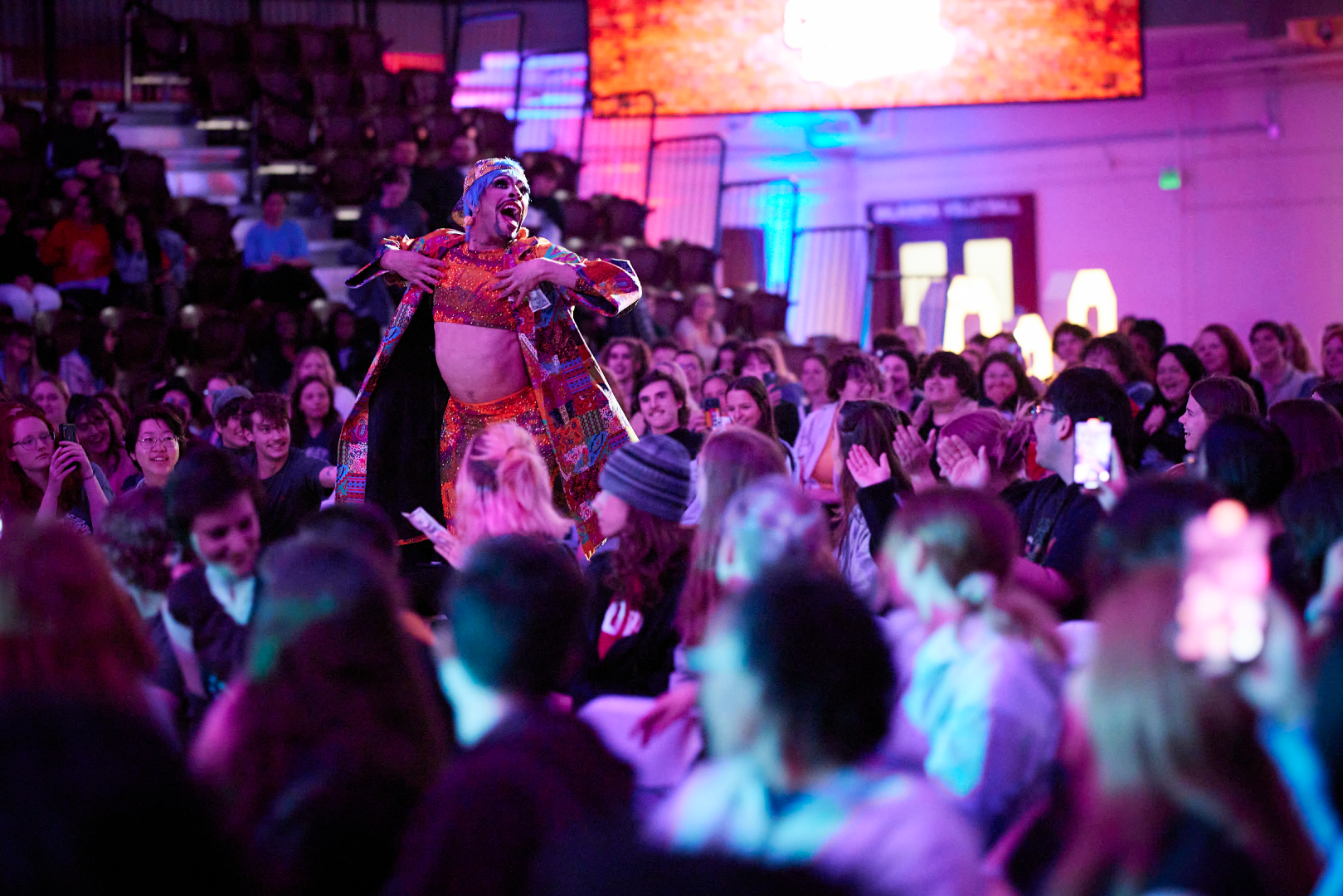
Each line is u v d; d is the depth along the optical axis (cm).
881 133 1427
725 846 103
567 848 105
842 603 163
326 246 1147
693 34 1245
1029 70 1193
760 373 762
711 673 163
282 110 1220
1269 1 1200
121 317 920
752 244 1403
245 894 123
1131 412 371
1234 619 176
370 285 998
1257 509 305
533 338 458
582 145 1386
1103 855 162
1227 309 1330
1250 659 177
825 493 484
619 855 100
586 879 99
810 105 1229
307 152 1223
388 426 478
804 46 1224
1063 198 1387
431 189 1092
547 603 200
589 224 1245
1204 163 1330
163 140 1221
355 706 200
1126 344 631
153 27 1256
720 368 839
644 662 301
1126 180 1359
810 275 1415
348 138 1230
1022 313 1401
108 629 212
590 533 459
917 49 1203
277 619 204
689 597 283
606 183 1420
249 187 1193
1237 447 305
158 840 113
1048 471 443
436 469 479
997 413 392
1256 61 1291
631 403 705
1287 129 1298
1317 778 174
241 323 926
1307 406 354
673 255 1260
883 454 390
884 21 1208
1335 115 1280
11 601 206
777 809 160
